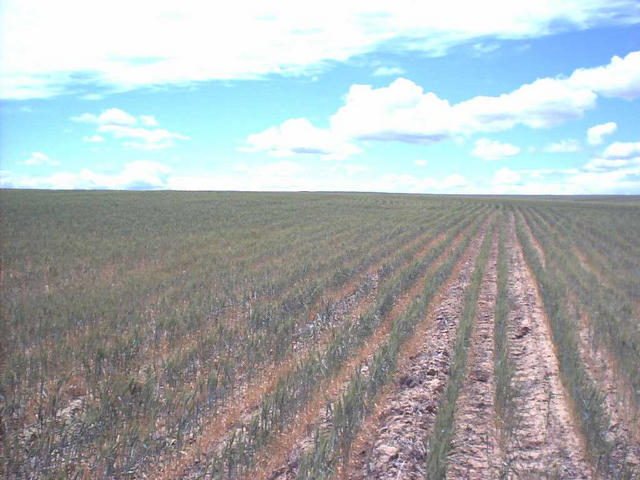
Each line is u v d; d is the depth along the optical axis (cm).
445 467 547
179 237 2739
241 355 906
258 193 9500
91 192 7881
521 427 682
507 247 2653
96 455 580
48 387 784
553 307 1210
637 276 1747
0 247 2217
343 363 870
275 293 1441
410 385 816
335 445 593
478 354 967
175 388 774
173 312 1181
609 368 888
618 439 640
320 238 2819
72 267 1812
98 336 984
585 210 6675
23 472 554
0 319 1084
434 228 3438
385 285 1476
